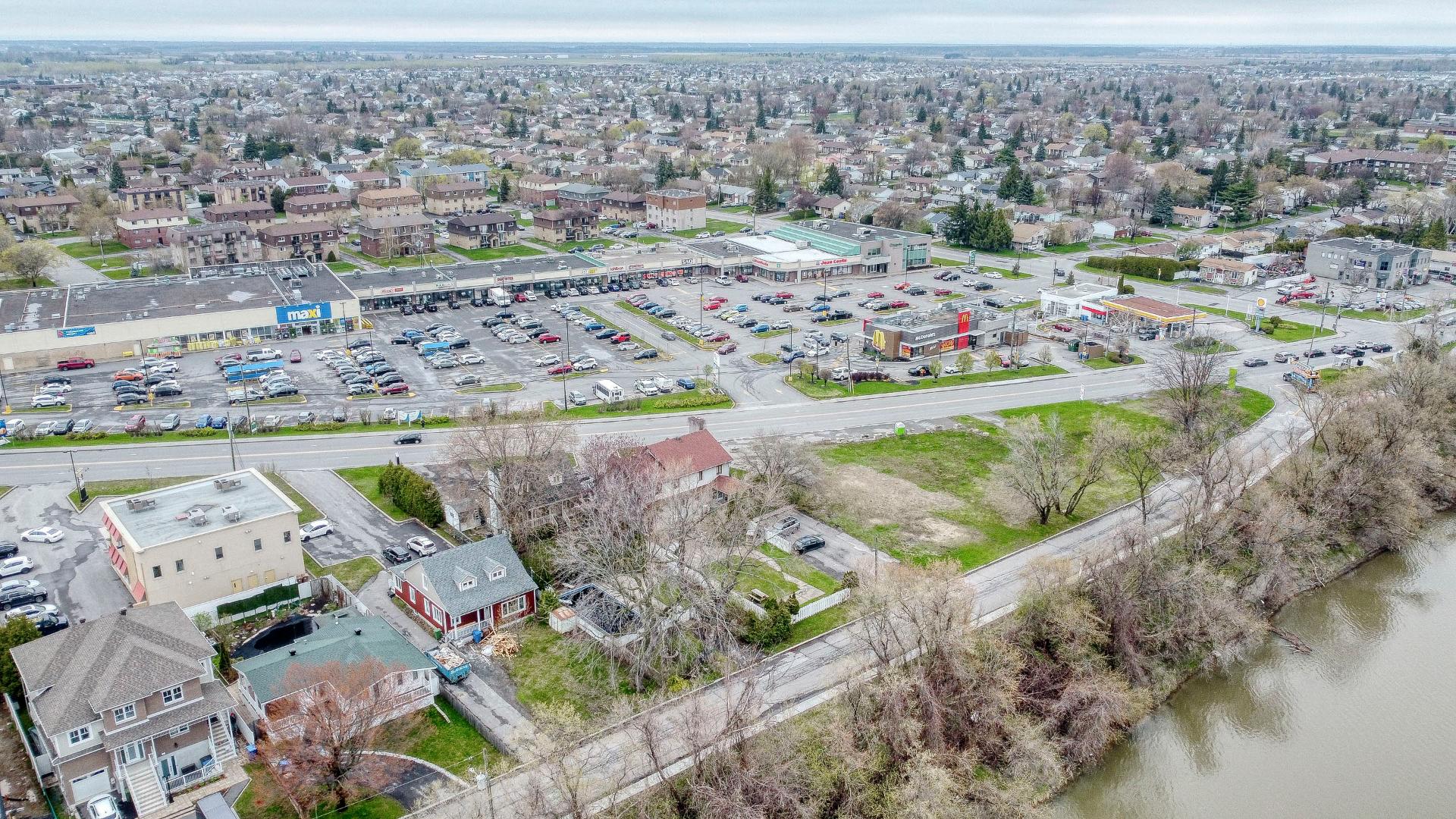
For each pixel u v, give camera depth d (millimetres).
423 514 101375
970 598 77438
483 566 85812
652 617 79312
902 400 141250
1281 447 123000
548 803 62875
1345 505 107500
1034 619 82062
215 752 68688
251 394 138000
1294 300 195000
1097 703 75688
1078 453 122375
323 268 193375
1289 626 95312
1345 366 154000
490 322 174625
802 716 72938
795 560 96688
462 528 99500
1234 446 121312
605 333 166875
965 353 157375
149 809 64312
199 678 67750
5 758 68812
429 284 183875
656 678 77562
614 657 79562
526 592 86562
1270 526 95688
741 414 135000
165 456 117000
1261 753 78625
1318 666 89188
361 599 88812
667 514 89250
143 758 65938
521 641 83375
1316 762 77500
